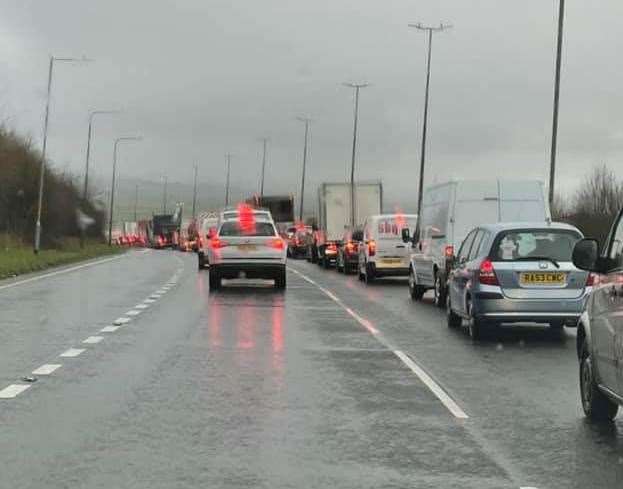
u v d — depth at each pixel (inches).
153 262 2226.9
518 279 681.6
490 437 378.0
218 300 1048.8
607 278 386.9
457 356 613.0
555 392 481.1
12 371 528.4
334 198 2052.2
